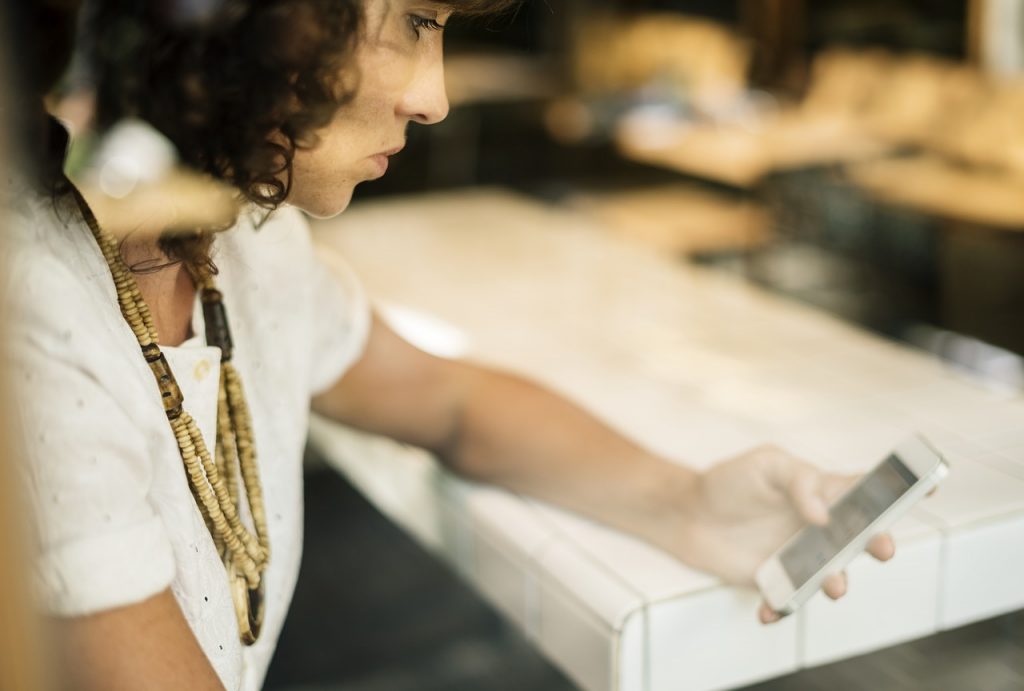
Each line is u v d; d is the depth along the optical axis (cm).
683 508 101
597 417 115
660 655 94
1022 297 317
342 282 107
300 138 65
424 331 158
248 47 61
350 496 138
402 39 66
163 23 60
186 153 64
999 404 130
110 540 63
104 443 62
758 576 94
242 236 85
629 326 161
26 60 44
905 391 134
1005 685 93
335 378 106
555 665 106
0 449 35
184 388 76
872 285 325
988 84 416
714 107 467
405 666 110
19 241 58
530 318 161
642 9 558
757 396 133
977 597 100
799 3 494
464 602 117
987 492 104
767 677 97
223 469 81
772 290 311
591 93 526
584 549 102
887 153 405
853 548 87
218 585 76
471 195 248
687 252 331
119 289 69
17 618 36
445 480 117
